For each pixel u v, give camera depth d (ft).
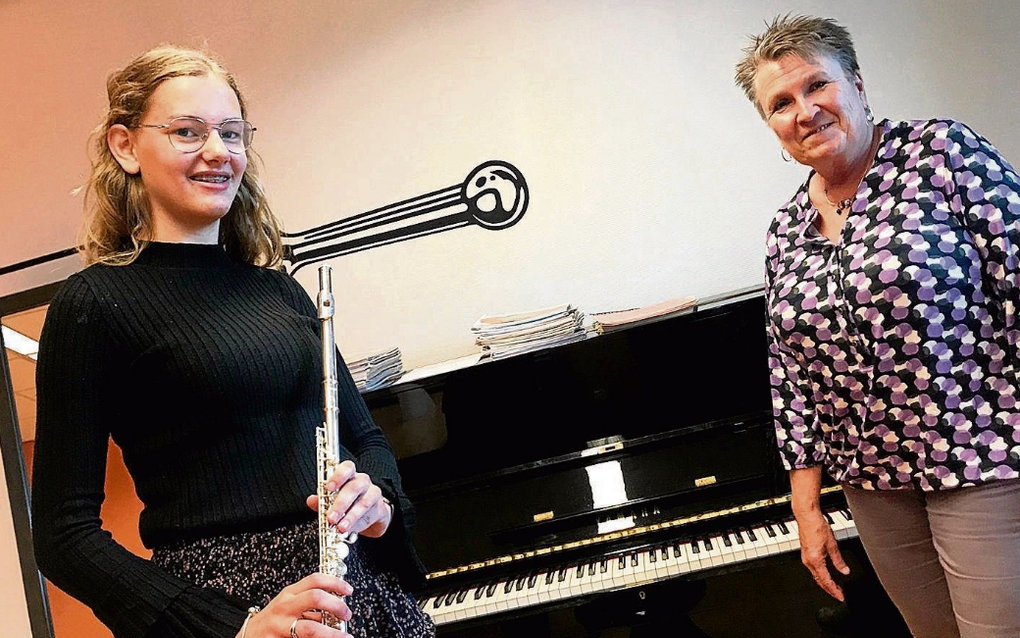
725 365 8.00
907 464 5.69
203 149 3.98
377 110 10.72
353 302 10.72
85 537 3.61
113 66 11.32
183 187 3.99
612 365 8.16
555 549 7.97
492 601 7.54
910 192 5.52
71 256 11.35
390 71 10.69
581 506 8.02
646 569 7.37
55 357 3.73
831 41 5.81
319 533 3.81
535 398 8.25
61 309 3.79
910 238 5.41
